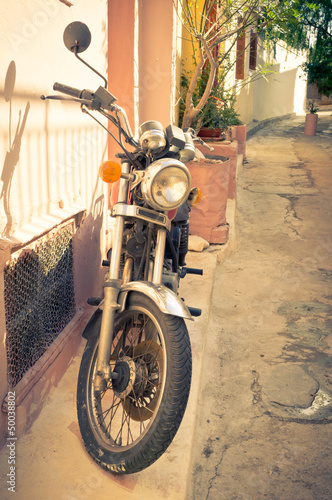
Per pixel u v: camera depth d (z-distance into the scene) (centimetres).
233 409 315
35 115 245
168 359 212
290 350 386
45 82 256
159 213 242
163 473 231
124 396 229
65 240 290
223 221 561
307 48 1791
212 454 276
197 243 532
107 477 224
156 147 236
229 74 1021
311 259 580
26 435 244
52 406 267
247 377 349
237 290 493
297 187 891
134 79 489
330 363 369
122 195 246
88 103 232
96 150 352
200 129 741
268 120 1859
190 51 731
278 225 694
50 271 272
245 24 636
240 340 400
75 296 315
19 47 224
